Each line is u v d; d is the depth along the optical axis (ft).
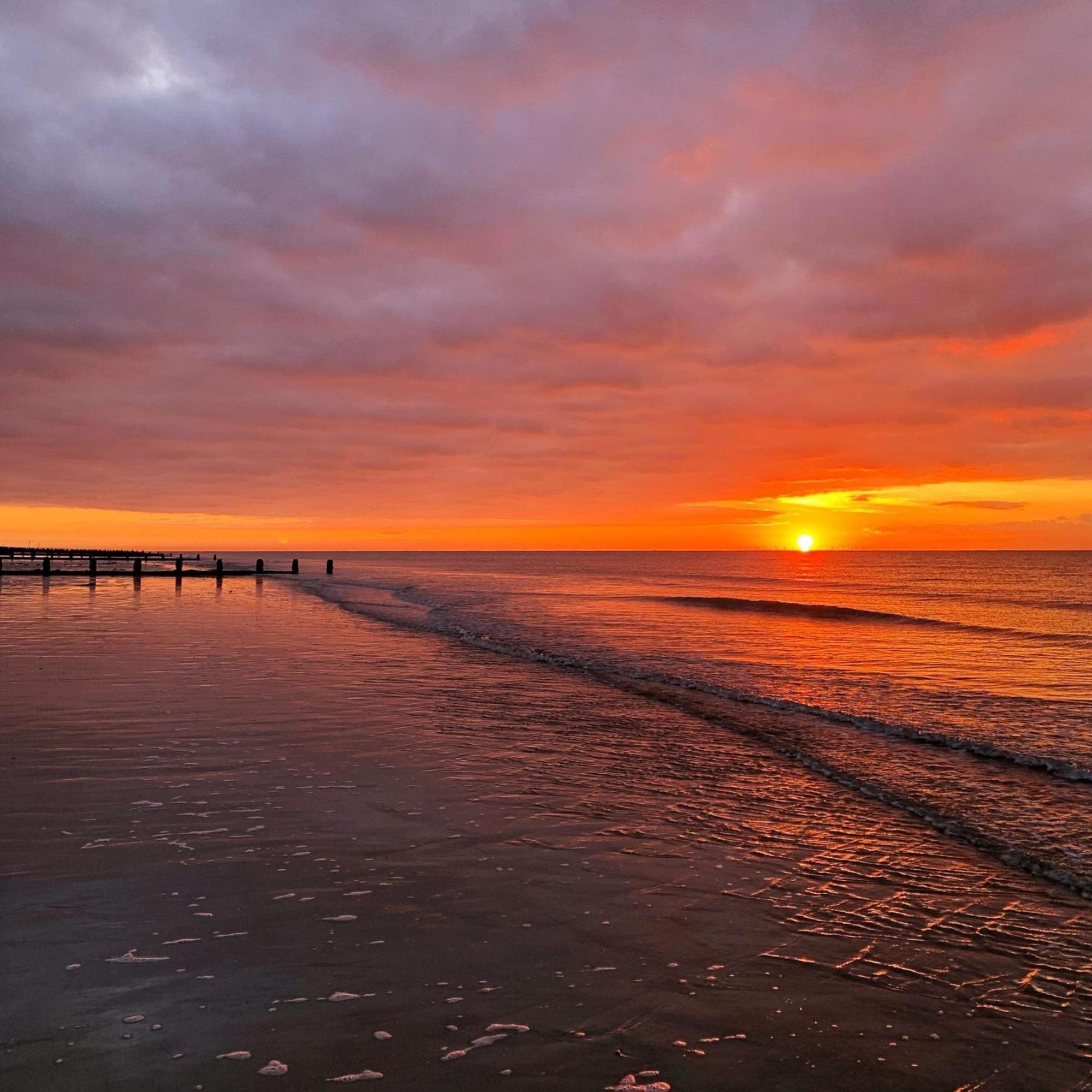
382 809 24.06
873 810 25.71
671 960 15.21
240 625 81.51
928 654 66.85
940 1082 11.66
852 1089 11.39
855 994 14.21
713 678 52.95
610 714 40.60
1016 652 68.23
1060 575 295.28
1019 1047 12.66
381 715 38.27
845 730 37.45
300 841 20.99
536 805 25.26
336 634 74.43
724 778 29.19
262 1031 12.17
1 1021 12.25
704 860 20.93
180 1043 11.79
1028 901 18.78
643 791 27.35
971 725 38.58
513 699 44.09
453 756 31.07
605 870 19.94
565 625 89.71
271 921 16.12
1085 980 15.02
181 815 22.71
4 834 20.76
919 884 19.67
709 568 390.21
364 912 16.78
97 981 13.52
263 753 29.86
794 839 22.85
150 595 130.82
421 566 440.04
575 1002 13.46
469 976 14.21
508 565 474.90
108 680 45.29
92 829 21.24
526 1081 11.18
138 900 16.94
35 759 28.25
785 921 17.28
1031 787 28.32
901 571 345.72
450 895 17.92
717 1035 12.66
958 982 14.82
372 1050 11.78
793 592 179.42
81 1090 10.61
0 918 15.93
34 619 83.20
